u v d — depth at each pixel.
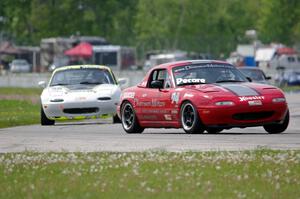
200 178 33.34
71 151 44.34
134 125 58.03
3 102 116.56
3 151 45.81
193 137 50.81
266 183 32.09
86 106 70.31
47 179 33.91
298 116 74.25
